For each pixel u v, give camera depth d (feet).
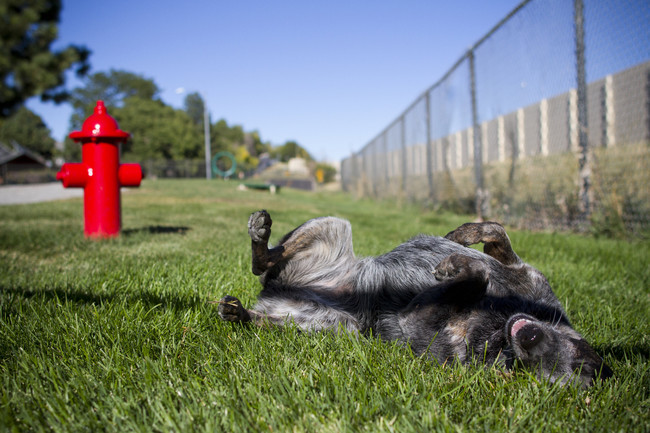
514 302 3.55
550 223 11.19
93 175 8.17
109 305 4.05
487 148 14.94
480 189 13.65
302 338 3.44
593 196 9.82
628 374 3.01
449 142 16.52
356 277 4.12
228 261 6.38
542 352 2.80
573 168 10.27
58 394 2.56
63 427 2.31
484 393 2.76
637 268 6.46
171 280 5.16
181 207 17.22
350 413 2.43
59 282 5.06
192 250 7.41
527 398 2.68
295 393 2.60
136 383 2.77
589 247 7.95
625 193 9.36
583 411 2.59
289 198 29.94
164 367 2.97
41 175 57.36
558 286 5.46
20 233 8.95
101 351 3.18
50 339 3.40
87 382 2.74
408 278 3.91
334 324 3.77
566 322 3.62
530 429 2.40
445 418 2.36
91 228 8.35
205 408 2.46
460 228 4.20
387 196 25.80
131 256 6.71
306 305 3.90
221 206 18.52
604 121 11.12
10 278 5.33
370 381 2.85
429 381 2.86
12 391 2.67
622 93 10.55
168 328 3.60
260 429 2.30
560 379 2.75
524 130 13.65
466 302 3.38
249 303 4.51
